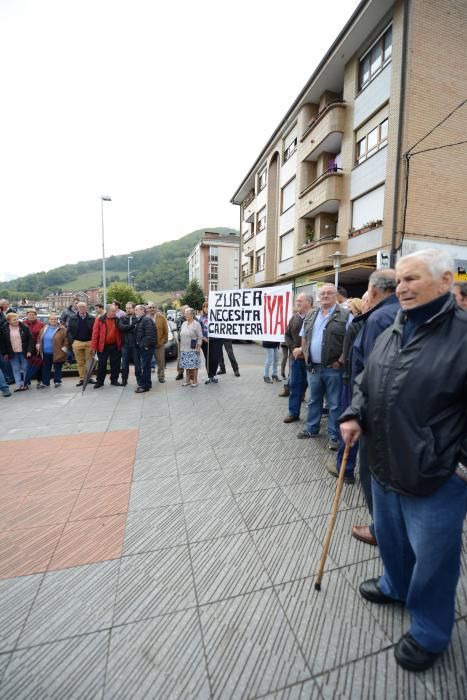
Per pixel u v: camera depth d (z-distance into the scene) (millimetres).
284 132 18156
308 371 3877
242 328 5918
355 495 2795
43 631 1616
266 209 20984
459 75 10469
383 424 1450
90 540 2287
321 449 3719
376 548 2166
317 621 1655
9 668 1443
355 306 3389
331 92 14422
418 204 10250
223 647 1528
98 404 5770
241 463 3404
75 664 1460
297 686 1365
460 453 1310
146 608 1742
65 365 9469
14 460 3568
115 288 50438
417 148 10102
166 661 1469
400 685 1368
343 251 13016
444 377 1290
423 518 1380
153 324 6480
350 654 1493
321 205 13867
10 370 7641
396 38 10125
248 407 5355
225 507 2648
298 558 2090
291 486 2953
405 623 1639
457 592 1818
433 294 1386
